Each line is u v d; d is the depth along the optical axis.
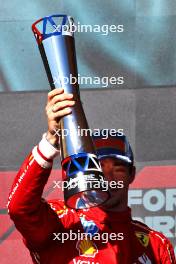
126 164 5.30
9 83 7.59
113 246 5.05
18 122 7.55
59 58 4.62
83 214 5.16
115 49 7.61
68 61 4.62
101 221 5.13
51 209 4.93
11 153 7.50
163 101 7.55
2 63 7.61
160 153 7.46
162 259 5.34
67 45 4.67
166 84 7.58
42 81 7.61
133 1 7.65
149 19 7.64
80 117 4.53
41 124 7.56
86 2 7.65
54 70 4.61
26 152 7.51
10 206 4.63
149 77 7.58
